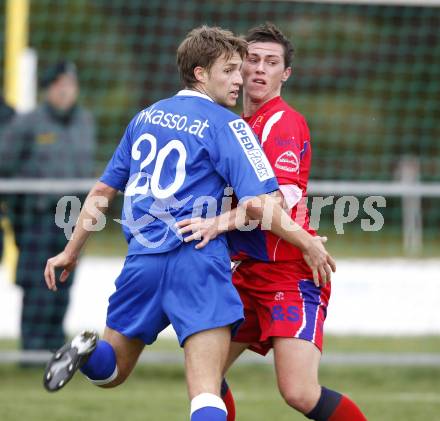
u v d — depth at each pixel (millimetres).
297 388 14547
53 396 22938
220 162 13961
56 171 26859
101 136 68500
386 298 37656
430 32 65250
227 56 14500
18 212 26422
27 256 26422
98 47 70812
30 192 25812
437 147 65875
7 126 26859
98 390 23969
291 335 14766
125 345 14664
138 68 69875
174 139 14164
